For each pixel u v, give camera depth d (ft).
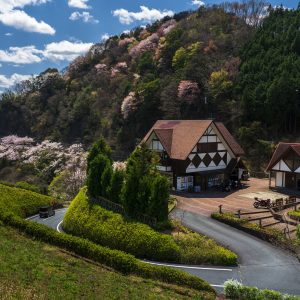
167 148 156.97
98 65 377.91
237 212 121.19
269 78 230.48
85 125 305.32
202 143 157.58
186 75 258.57
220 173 160.97
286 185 158.71
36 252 83.30
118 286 69.05
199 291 71.92
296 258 90.48
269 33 271.69
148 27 424.87
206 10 372.99
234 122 229.66
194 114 246.68
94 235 103.86
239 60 260.21
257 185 166.40
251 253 93.04
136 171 105.60
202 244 94.02
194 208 128.98
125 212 105.09
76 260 83.35
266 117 218.59
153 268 77.92
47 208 137.49
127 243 95.30
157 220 100.68
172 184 155.43
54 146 259.60
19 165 246.88
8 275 63.05
